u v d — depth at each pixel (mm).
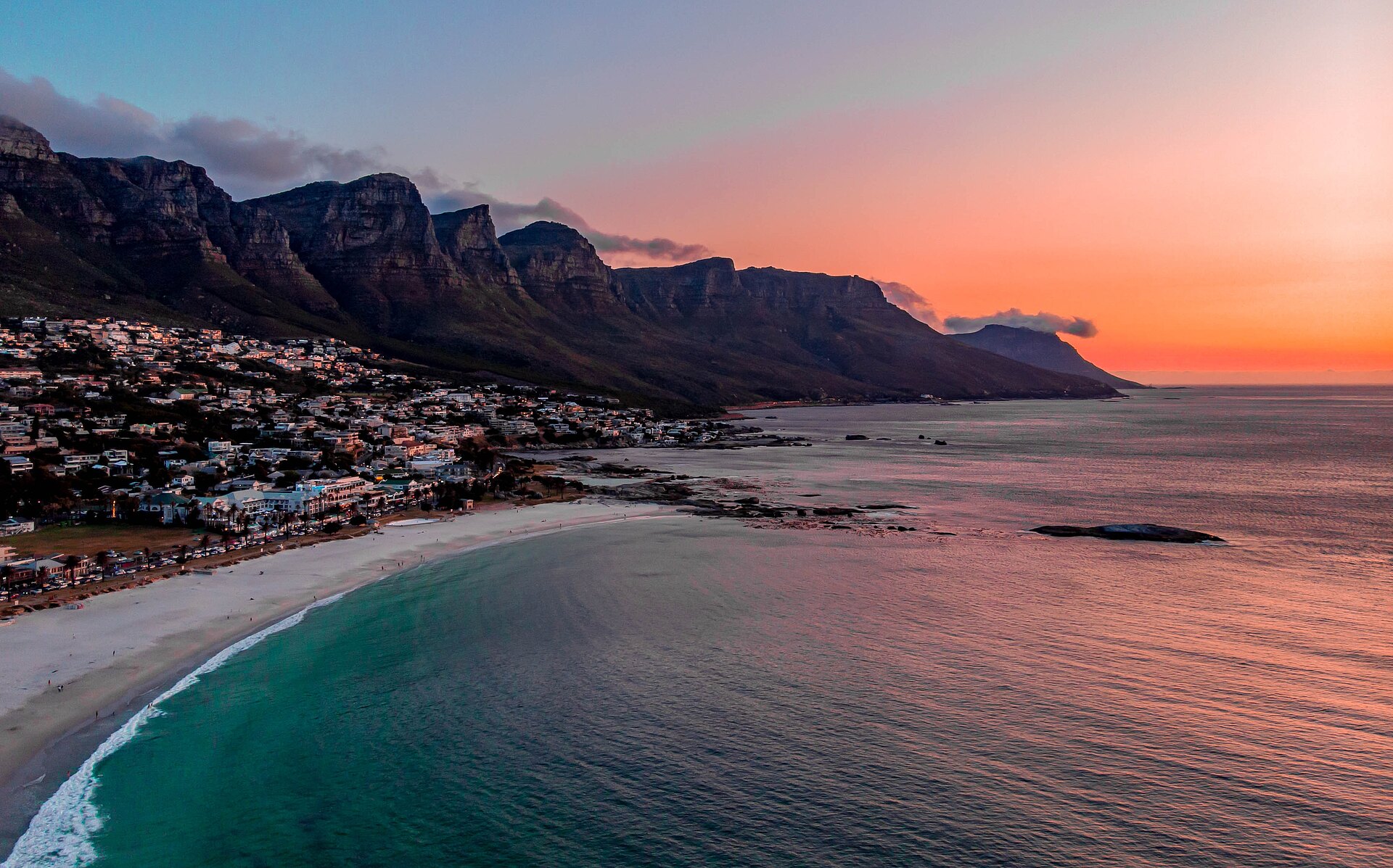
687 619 97750
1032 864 51531
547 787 61031
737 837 54812
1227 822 54906
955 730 67625
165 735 68875
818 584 113812
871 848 53406
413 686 78750
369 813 58188
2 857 53125
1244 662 81188
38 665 82875
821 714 71188
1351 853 51625
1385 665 79875
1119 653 84062
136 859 53219
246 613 101250
